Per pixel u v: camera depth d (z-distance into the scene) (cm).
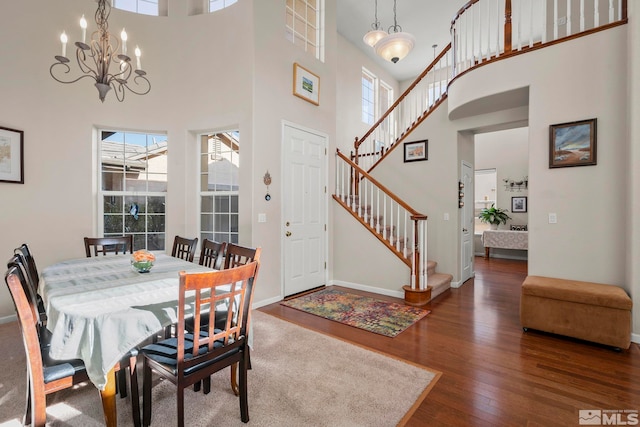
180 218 395
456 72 437
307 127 425
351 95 662
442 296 412
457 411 178
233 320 192
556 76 313
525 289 290
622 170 284
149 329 155
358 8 546
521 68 332
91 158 355
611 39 288
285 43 390
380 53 446
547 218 319
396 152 525
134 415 161
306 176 425
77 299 163
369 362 235
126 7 386
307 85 420
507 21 347
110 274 214
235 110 362
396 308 361
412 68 768
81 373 151
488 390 198
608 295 255
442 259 479
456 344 266
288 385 204
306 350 254
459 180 470
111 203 377
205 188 406
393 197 411
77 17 345
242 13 357
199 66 385
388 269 417
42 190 327
